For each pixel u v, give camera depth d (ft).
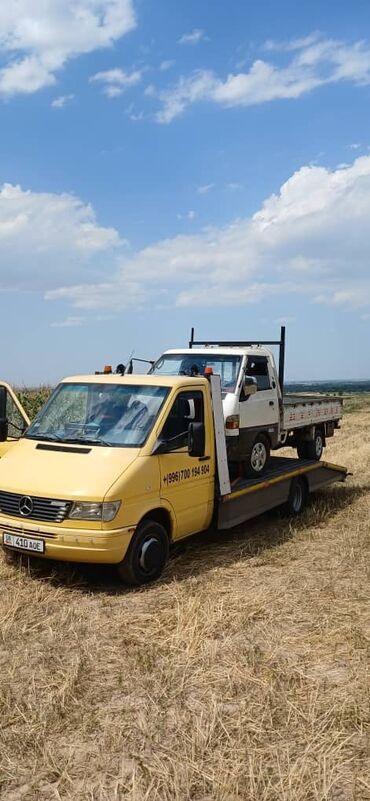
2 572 23.02
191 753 12.67
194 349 34.68
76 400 25.80
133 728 13.65
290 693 15.03
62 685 15.35
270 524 32.73
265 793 11.43
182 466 24.53
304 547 27.84
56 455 23.35
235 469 31.89
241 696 14.99
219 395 27.32
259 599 21.04
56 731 13.55
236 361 32.60
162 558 23.39
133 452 22.91
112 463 22.36
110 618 19.52
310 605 20.80
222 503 27.20
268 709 14.26
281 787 11.61
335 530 30.89
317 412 41.19
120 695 15.11
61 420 25.38
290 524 31.89
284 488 33.09
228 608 20.25
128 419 24.26
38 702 14.69
